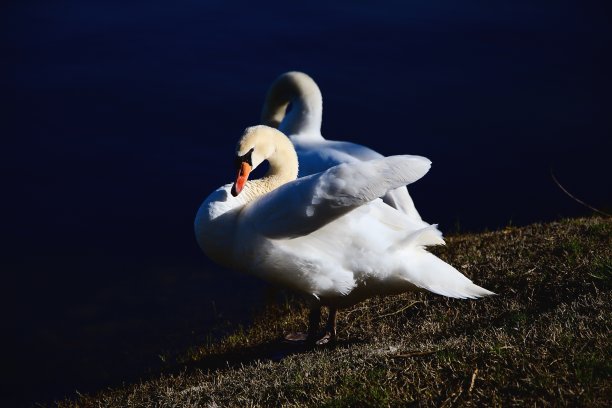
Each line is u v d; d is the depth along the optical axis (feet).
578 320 22.59
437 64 61.93
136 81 59.16
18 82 58.95
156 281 40.42
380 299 30.32
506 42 64.39
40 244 44.42
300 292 27.48
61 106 56.59
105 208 47.62
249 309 36.65
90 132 54.34
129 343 34.91
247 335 31.83
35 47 62.69
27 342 35.60
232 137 54.29
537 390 19.33
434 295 29.53
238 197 28.30
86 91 58.13
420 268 26.66
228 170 51.34
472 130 54.70
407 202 36.14
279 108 45.78
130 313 37.50
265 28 65.92
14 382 32.81
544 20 67.21
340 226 26.21
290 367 23.91
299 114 43.60
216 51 62.69
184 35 64.80
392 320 28.71
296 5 68.95
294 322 31.50
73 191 48.93
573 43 64.23
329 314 28.32
